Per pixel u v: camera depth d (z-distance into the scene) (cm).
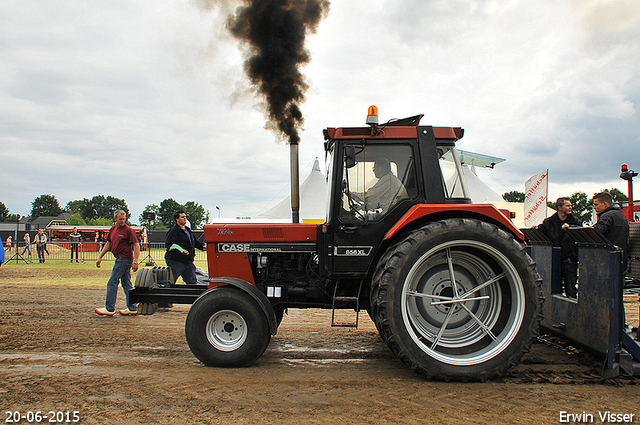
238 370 363
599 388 318
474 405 286
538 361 380
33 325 543
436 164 377
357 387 321
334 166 380
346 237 373
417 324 363
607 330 338
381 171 380
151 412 273
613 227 453
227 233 408
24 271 1291
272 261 420
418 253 335
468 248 356
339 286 398
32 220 10438
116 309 665
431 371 331
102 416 266
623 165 814
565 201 503
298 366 377
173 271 610
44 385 321
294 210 452
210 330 376
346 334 509
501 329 355
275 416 267
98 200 11675
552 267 435
